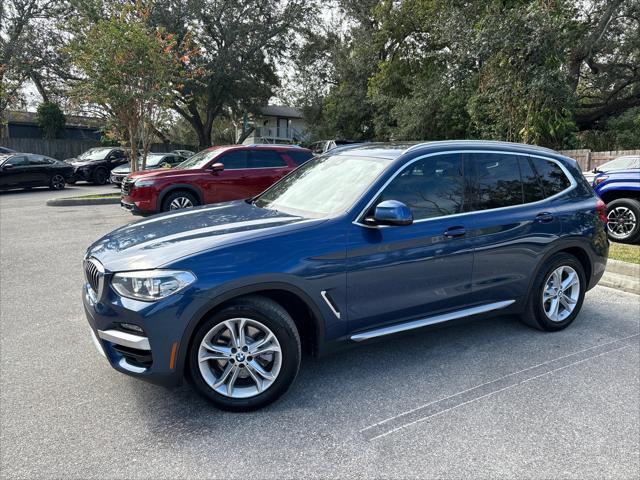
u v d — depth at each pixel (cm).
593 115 2456
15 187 1728
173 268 281
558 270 434
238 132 5012
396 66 2559
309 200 376
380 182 350
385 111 2616
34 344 409
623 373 361
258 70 3406
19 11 3047
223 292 287
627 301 538
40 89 3281
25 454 261
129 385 339
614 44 2066
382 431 285
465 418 299
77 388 334
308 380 349
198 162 1016
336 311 323
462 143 398
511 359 385
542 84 1309
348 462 256
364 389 335
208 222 352
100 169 2047
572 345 413
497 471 249
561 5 1377
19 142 2698
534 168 429
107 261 300
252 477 244
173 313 278
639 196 821
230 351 299
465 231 370
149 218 396
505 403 317
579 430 287
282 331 303
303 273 306
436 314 372
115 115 1473
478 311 390
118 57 1338
